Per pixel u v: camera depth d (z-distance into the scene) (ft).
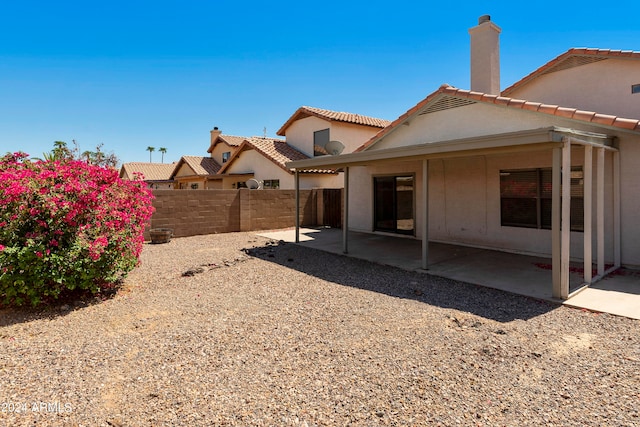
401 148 26.76
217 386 11.22
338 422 9.52
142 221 22.66
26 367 12.35
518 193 32.35
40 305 18.54
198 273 26.14
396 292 21.45
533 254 31.53
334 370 12.19
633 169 25.71
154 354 13.34
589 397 10.63
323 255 33.22
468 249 34.71
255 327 15.96
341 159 31.83
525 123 28.94
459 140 22.68
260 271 26.89
